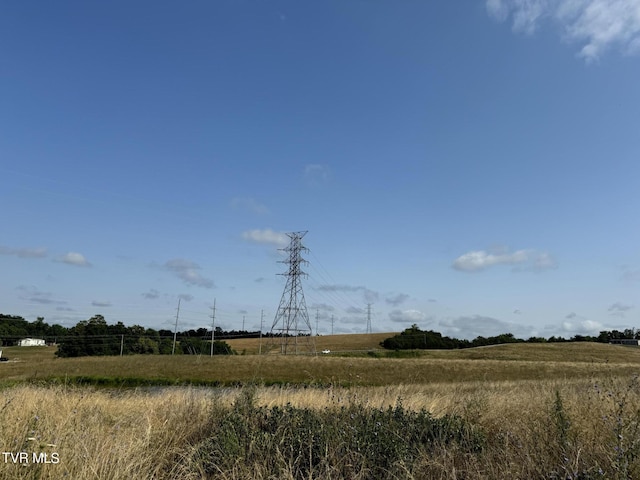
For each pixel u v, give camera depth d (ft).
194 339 326.24
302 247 296.71
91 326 311.88
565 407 21.90
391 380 134.21
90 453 16.51
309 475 15.62
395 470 16.25
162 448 20.42
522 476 15.47
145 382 135.03
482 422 23.47
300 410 24.07
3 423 18.03
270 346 340.80
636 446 14.32
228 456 17.44
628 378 33.47
